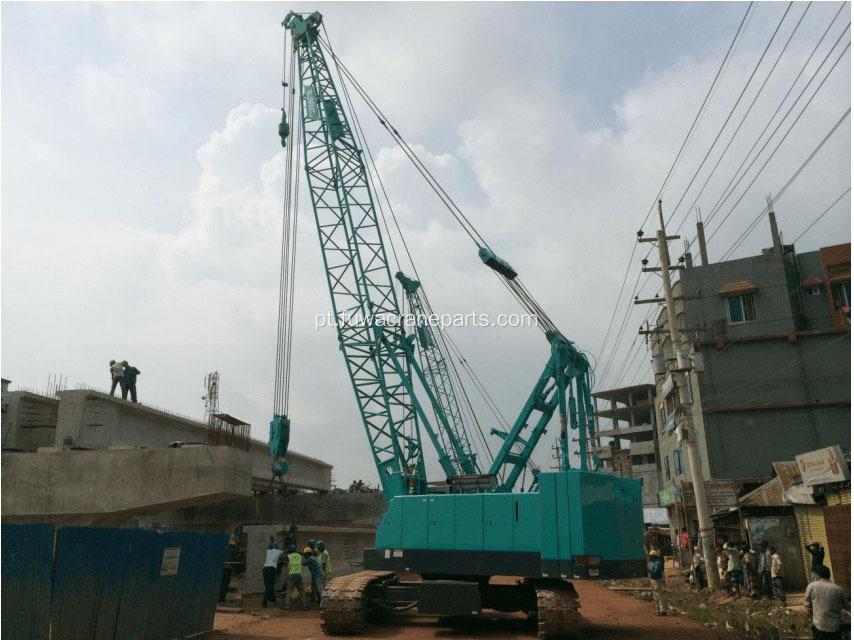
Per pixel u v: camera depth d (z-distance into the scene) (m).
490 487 20.27
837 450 22.89
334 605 16.08
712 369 40.97
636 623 18.25
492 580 30.34
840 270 41.78
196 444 30.30
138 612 13.05
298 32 37.16
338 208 34.66
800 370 39.50
